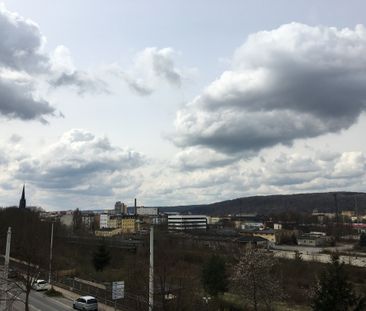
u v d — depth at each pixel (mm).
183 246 135875
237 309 61375
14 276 58594
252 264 62125
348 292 39969
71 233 164625
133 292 52875
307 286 83375
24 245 77062
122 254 115000
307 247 199750
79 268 93938
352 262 119125
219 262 69938
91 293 65250
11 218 137875
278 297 62875
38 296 65062
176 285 42969
